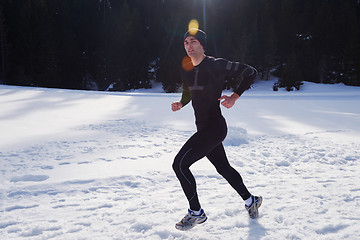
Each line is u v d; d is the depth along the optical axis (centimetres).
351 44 5231
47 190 364
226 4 6706
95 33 6456
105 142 645
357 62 5156
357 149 602
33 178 417
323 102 1814
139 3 7325
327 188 359
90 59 6341
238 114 1195
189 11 5975
